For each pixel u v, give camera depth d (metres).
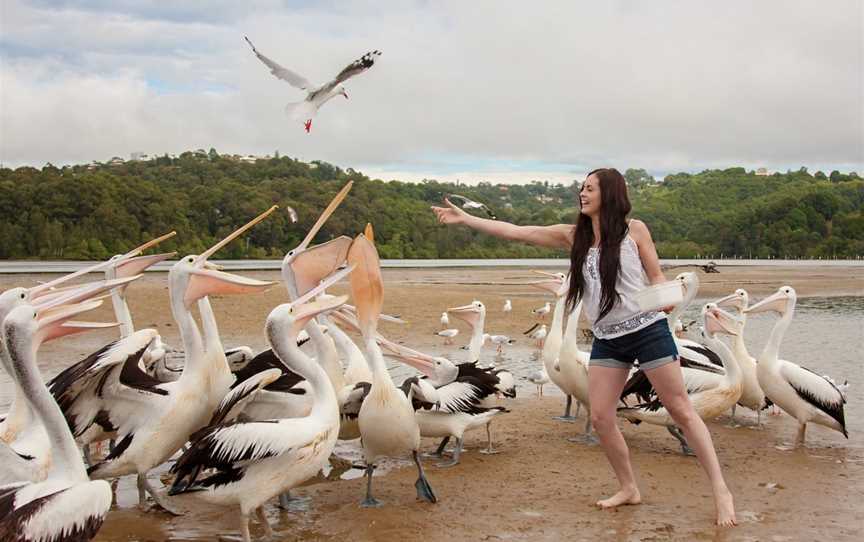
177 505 6.82
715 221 107.00
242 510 5.81
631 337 6.00
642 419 8.42
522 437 9.14
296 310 6.41
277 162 84.06
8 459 5.45
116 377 6.37
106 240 53.00
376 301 6.82
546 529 6.08
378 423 6.57
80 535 4.82
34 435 5.98
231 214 61.09
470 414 8.06
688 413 6.10
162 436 6.61
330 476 7.70
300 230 62.59
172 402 6.64
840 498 6.86
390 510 6.60
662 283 5.84
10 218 52.28
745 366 9.72
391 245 73.81
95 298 6.88
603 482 7.35
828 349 16.42
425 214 79.12
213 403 6.99
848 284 40.50
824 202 92.00
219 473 5.84
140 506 6.73
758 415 9.88
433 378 8.46
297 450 5.87
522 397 11.61
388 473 7.77
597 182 6.04
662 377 6.00
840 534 5.96
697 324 21.94
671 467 7.83
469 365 8.34
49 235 51.31
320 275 7.93
